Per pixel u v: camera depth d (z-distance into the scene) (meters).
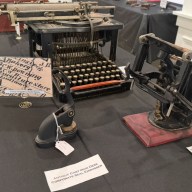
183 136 0.97
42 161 0.82
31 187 0.72
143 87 0.97
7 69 1.01
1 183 0.73
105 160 0.84
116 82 1.24
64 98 1.13
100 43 1.45
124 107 1.15
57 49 1.35
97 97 1.22
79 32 1.28
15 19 1.20
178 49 0.85
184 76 0.84
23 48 1.67
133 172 0.80
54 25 1.23
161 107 1.00
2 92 1.05
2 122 0.99
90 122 1.03
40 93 1.06
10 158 0.82
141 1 2.90
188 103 0.86
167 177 0.79
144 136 0.94
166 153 0.89
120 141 0.94
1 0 1.60
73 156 0.85
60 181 0.75
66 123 0.90
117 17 2.61
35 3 1.31
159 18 2.33
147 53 1.03
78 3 1.37
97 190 0.73
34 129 0.97
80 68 1.26
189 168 0.83
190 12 2.14
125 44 2.55
